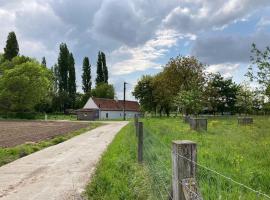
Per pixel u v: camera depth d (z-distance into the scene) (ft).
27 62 296.10
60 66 414.62
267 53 81.35
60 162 50.57
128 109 388.57
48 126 167.84
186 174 14.84
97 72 450.71
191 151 14.94
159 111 321.93
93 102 346.95
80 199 29.81
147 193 26.68
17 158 56.54
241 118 105.29
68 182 36.50
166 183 23.12
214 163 30.48
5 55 344.49
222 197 19.11
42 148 71.56
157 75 285.84
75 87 423.23
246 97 242.58
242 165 29.71
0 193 32.78
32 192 32.83
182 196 14.76
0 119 272.72
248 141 50.19
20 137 100.63
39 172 42.83
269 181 24.26
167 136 59.93
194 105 199.00
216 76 322.55
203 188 20.45
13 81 282.36
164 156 31.53
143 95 310.86
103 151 62.13
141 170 34.30
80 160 51.85
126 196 28.17
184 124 114.11
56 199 30.14
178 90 233.76
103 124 190.29
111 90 440.86
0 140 90.58
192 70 232.53
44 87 302.86
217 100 301.22
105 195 29.48
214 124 109.09
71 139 89.92
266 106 86.02
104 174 36.63
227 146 44.01
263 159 33.58
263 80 82.79
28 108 298.35
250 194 19.69
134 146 56.34
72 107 415.64
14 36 346.74
